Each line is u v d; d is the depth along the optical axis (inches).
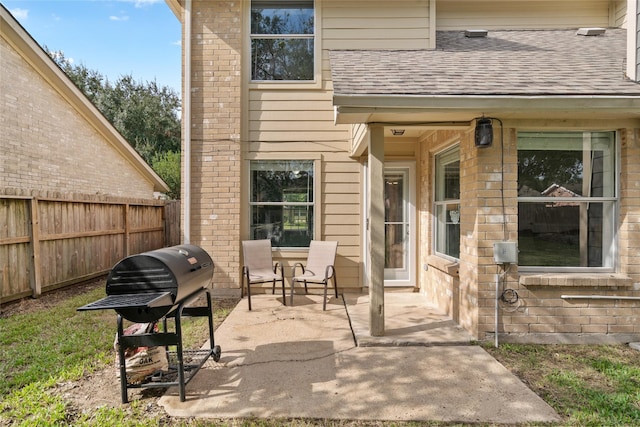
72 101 352.5
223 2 242.7
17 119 291.9
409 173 251.9
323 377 126.0
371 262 162.1
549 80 150.6
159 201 394.0
